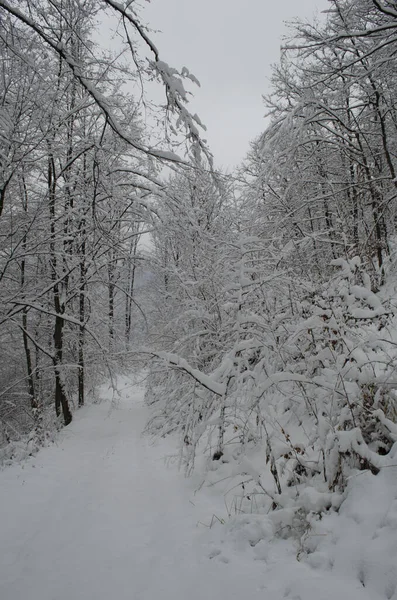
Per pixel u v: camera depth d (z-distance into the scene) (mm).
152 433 8883
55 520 4574
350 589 2525
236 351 5547
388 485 3176
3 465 7742
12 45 5094
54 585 3154
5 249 10852
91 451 8844
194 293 8875
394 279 7355
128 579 3166
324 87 11125
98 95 4105
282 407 6457
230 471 5387
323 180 11312
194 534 3867
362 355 4137
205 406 6195
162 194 8188
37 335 15055
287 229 8398
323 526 3221
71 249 12023
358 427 3730
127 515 4574
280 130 10258
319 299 5016
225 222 9523
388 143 11977
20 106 8195
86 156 11812
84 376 17047
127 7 3857
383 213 10852
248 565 3098
